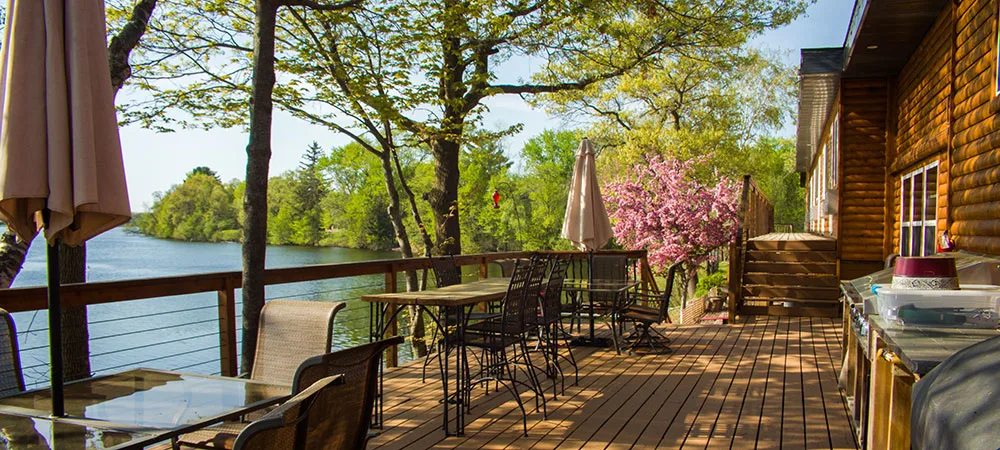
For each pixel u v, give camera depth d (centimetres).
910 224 813
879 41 766
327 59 800
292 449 203
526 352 489
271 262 2678
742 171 2352
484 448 386
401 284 1931
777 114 2662
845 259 962
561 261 556
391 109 793
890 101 927
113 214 240
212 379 292
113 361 1052
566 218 793
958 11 594
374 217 3409
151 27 756
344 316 1391
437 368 612
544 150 4538
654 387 533
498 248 4144
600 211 789
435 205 1131
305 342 342
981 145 511
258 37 474
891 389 251
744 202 1036
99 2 246
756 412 458
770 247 1038
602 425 430
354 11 779
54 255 240
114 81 612
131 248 2950
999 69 471
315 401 207
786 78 2648
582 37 1036
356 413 245
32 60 228
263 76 473
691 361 637
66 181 225
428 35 791
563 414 457
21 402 255
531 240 4181
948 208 608
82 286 372
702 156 1986
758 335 789
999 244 456
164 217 3556
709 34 1119
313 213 3825
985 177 496
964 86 571
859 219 957
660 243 1806
